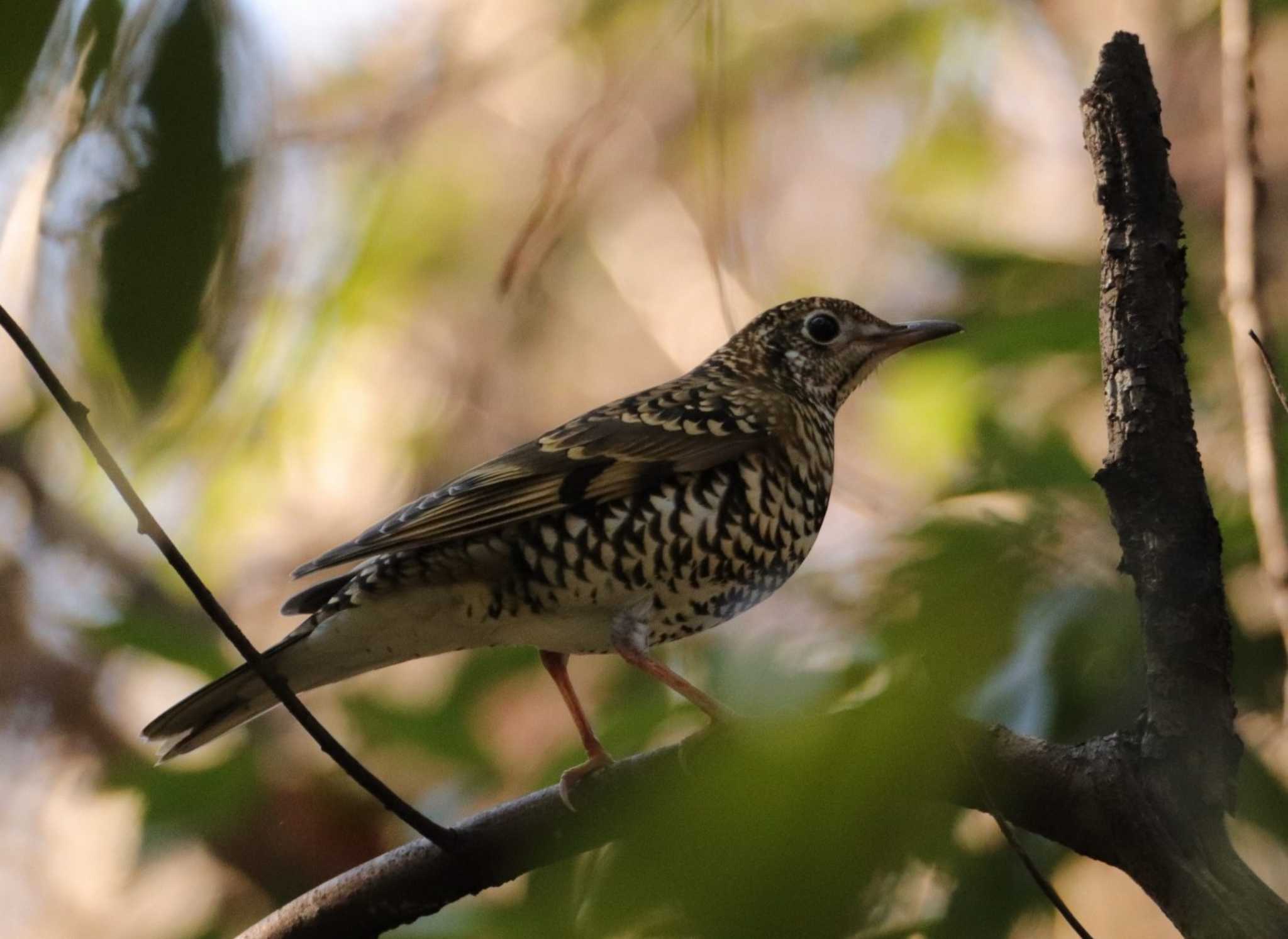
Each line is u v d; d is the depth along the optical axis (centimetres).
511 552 1030
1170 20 1703
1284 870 924
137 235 623
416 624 1041
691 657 1112
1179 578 688
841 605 573
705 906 471
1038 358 1092
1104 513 728
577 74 1917
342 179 1636
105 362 656
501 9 1803
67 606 1731
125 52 622
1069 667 698
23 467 1706
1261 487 764
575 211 1977
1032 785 702
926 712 480
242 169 630
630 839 489
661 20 1588
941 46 1838
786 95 1936
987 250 1288
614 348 1970
